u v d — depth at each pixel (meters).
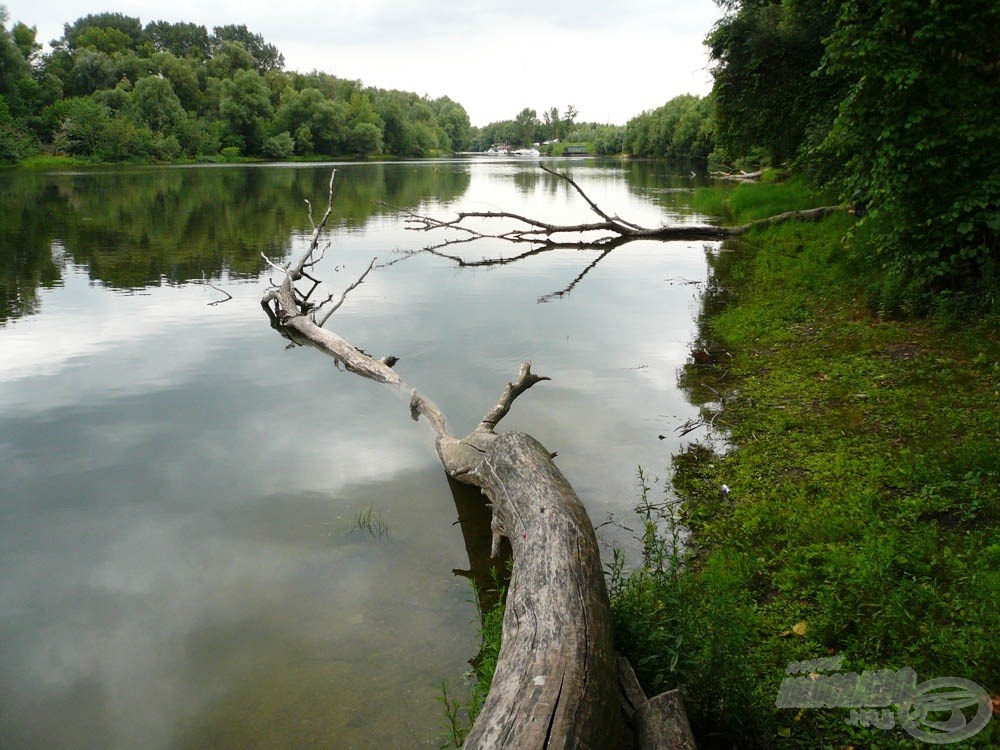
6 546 4.93
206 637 4.00
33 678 3.71
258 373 8.95
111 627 4.10
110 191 35.16
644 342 9.93
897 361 7.36
